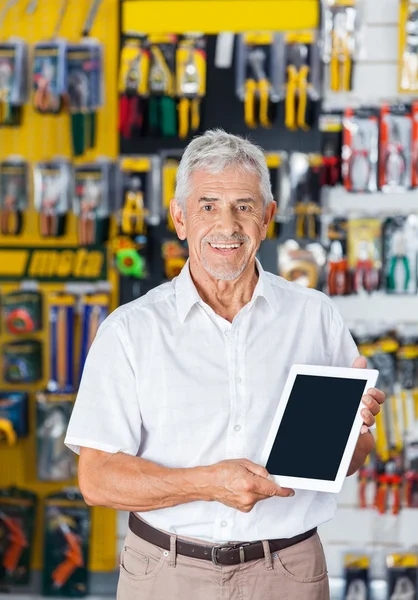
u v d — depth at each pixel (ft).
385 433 12.85
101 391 6.69
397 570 12.83
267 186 6.79
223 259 6.61
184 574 6.61
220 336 6.79
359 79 12.91
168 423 6.66
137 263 12.94
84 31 13.14
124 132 13.08
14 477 13.26
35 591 13.23
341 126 12.87
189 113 13.00
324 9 12.83
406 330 12.93
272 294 6.98
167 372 6.68
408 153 12.84
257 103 12.91
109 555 13.09
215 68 12.97
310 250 12.91
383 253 12.89
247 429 6.64
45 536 13.15
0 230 13.26
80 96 13.12
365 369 6.47
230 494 6.05
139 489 6.32
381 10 12.83
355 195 13.00
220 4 12.91
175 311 6.85
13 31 13.23
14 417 13.07
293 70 12.85
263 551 6.59
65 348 13.14
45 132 13.25
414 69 12.71
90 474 6.57
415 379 12.87
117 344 6.75
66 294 13.16
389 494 12.87
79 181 13.17
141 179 13.09
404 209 12.98
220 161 6.55
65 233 13.28
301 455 6.24
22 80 13.19
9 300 13.21
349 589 12.87
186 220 6.85
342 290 12.89
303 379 6.52
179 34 12.98
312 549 6.81
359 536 12.96
